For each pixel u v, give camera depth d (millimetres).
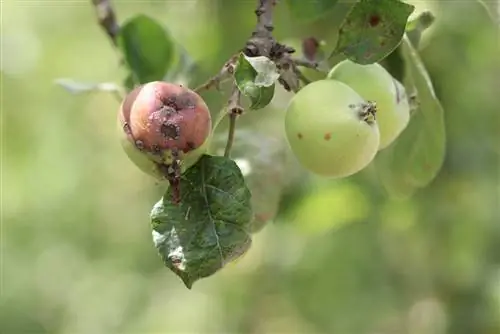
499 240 1376
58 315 2248
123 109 763
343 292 1529
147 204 2170
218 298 2010
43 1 2150
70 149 2215
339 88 795
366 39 804
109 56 2203
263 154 929
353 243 1468
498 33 1118
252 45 790
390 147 905
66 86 956
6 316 2199
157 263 2260
